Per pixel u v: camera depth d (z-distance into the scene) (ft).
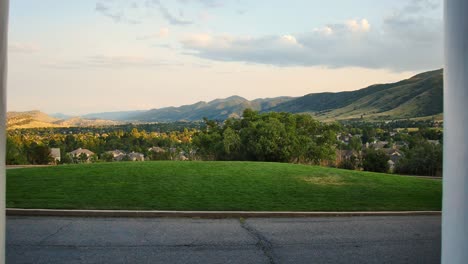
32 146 111.86
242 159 126.93
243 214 31.68
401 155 102.22
